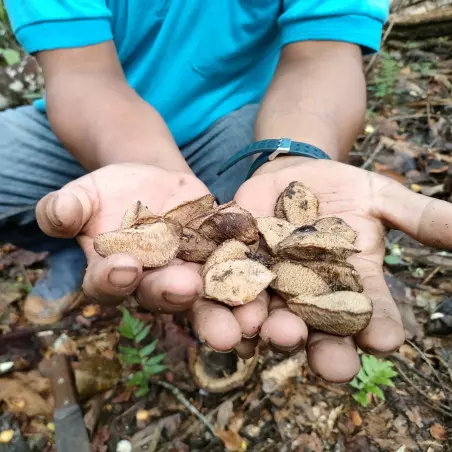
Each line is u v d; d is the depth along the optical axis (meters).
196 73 0.43
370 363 0.37
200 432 0.36
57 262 0.47
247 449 0.36
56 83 0.37
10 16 0.38
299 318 0.22
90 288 0.23
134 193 0.29
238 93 0.47
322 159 0.32
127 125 0.34
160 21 0.41
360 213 0.28
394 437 0.35
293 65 0.41
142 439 0.36
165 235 0.27
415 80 0.75
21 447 0.36
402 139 0.64
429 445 0.35
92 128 0.35
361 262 0.27
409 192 0.27
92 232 0.28
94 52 0.38
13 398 0.38
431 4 0.85
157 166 0.32
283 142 0.34
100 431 0.37
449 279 0.46
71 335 0.44
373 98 0.72
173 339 0.42
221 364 0.39
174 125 0.45
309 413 0.37
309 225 0.28
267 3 0.42
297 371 0.39
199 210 0.29
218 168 0.45
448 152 0.61
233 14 0.41
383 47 0.83
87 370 0.40
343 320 0.22
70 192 0.25
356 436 0.36
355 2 0.39
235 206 0.29
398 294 0.44
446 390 0.38
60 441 0.35
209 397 0.38
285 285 0.26
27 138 0.44
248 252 0.28
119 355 0.41
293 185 0.30
